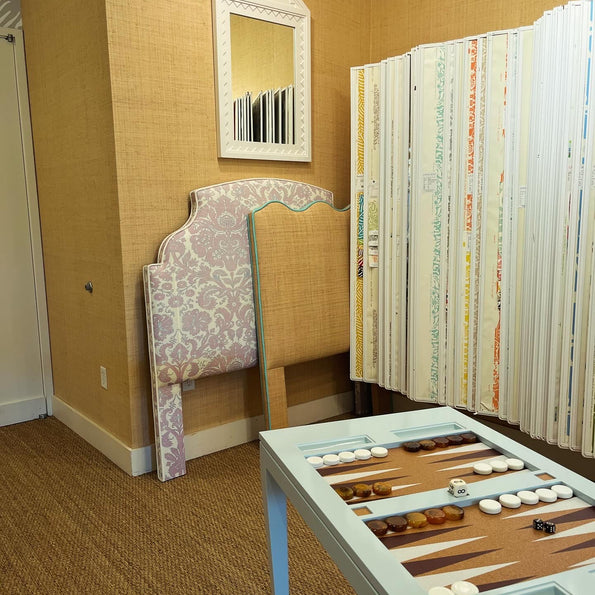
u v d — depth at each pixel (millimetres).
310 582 1921
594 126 2121
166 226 2639
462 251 2607
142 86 2494
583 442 2264
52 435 3180
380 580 947
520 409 2475
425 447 1479
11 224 3236
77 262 2922
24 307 3330
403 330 2867
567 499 1231
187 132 2650
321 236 2986
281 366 2904
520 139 2391
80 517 2332
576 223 2203
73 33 2629
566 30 2166
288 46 2928
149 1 2475
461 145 2555
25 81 3170
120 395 2719
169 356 2561
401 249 2814
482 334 2598
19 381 3367
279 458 1412
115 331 2672
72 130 2771
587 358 2215
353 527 1102
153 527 2252
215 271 2678
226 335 2742
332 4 3123
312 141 3135
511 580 962
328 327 3047
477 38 2449
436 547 1062
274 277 2816
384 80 2766
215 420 2936
